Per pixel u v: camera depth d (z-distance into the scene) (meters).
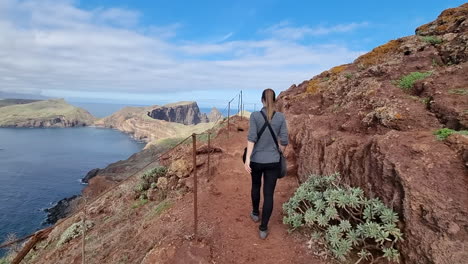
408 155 3.75
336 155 5.14
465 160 3.33
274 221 4.70
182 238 4.14
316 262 3.59
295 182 6.32
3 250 23.19
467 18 7.83
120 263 4.55
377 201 3.71
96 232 7.15
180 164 7.83
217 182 6.74
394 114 5.18
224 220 4.72
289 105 9.73
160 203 6.82
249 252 3.88
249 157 3.79
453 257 2.71
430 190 3.23
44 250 8.37
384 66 7.57
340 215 4.05
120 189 10.95
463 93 4.99
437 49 7.41
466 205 2.94
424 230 3.06
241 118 15.14
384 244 3.47
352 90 7.68
